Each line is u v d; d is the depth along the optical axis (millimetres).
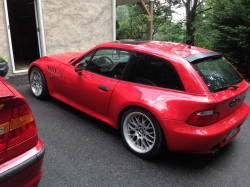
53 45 7219
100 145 3047
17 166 1562
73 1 7414
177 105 2434
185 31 17328
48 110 4039
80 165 2600
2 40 6051
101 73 3307
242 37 7914
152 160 2807
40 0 6590
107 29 8742
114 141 3178
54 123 3572
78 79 3520
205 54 2900
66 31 7461
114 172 2525
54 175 2398
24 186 1622
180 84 2529
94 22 8211
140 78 2846
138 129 2832
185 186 2385
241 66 8797
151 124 2619
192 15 17219
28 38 9156
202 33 14273
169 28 17906
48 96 4484
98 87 3195
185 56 2719
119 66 3107
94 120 3779
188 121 2377
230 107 2625
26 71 6703
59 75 3887
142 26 14961
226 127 2494
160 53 2801
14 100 1569
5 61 5836
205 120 2354
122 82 2979
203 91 2404
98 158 2760
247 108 3051
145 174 2533
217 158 2939
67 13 7344
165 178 2490
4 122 1539
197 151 2500
